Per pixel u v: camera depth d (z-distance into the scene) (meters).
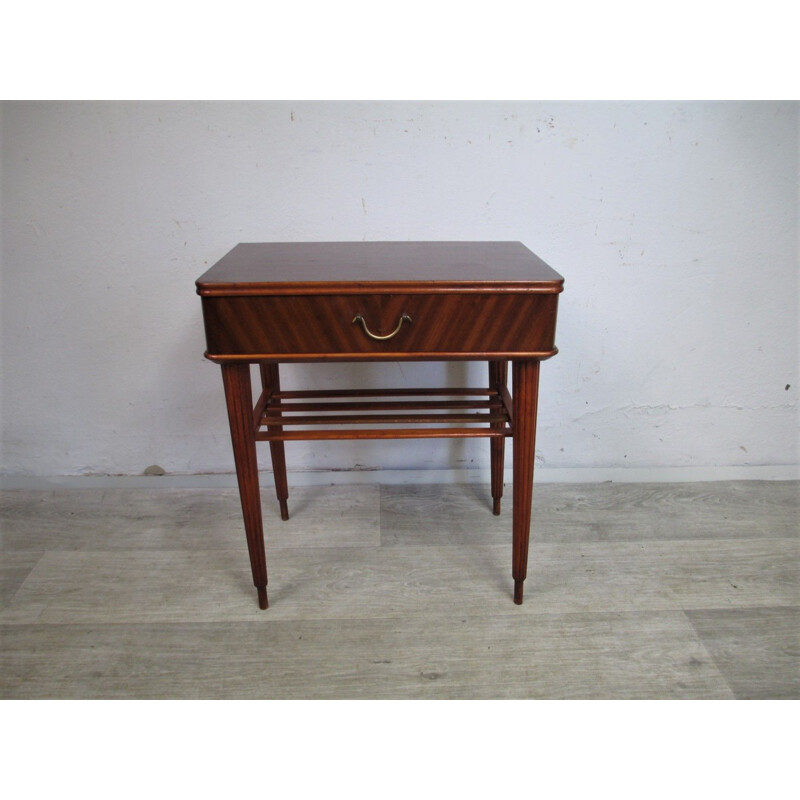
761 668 1.30
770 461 1.99
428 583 1.56
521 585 1.46
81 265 1.75
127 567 1.62
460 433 1.36
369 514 1.85
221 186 1.69
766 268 1.76
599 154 1.66
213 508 1.89
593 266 1.77
